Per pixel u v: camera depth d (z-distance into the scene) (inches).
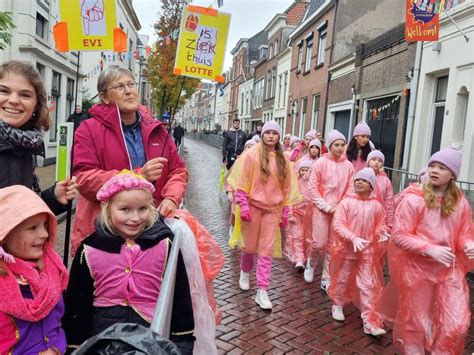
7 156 74.2
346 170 197.5
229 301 178.2
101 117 101.7
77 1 122.3
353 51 581.9
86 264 77.1
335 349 141.9
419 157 379.2
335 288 163.2
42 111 82.2
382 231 160.1
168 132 121.7
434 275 124.2
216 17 141.6
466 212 126.6
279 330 153.8
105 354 49.3
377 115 467.8
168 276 70.1
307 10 864.3
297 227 228.4
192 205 401.7
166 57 529.3
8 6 487.2
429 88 372.2
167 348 50.9
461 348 120.7
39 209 63.6
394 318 139.8
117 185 75.7
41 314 61.6
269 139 171.3
